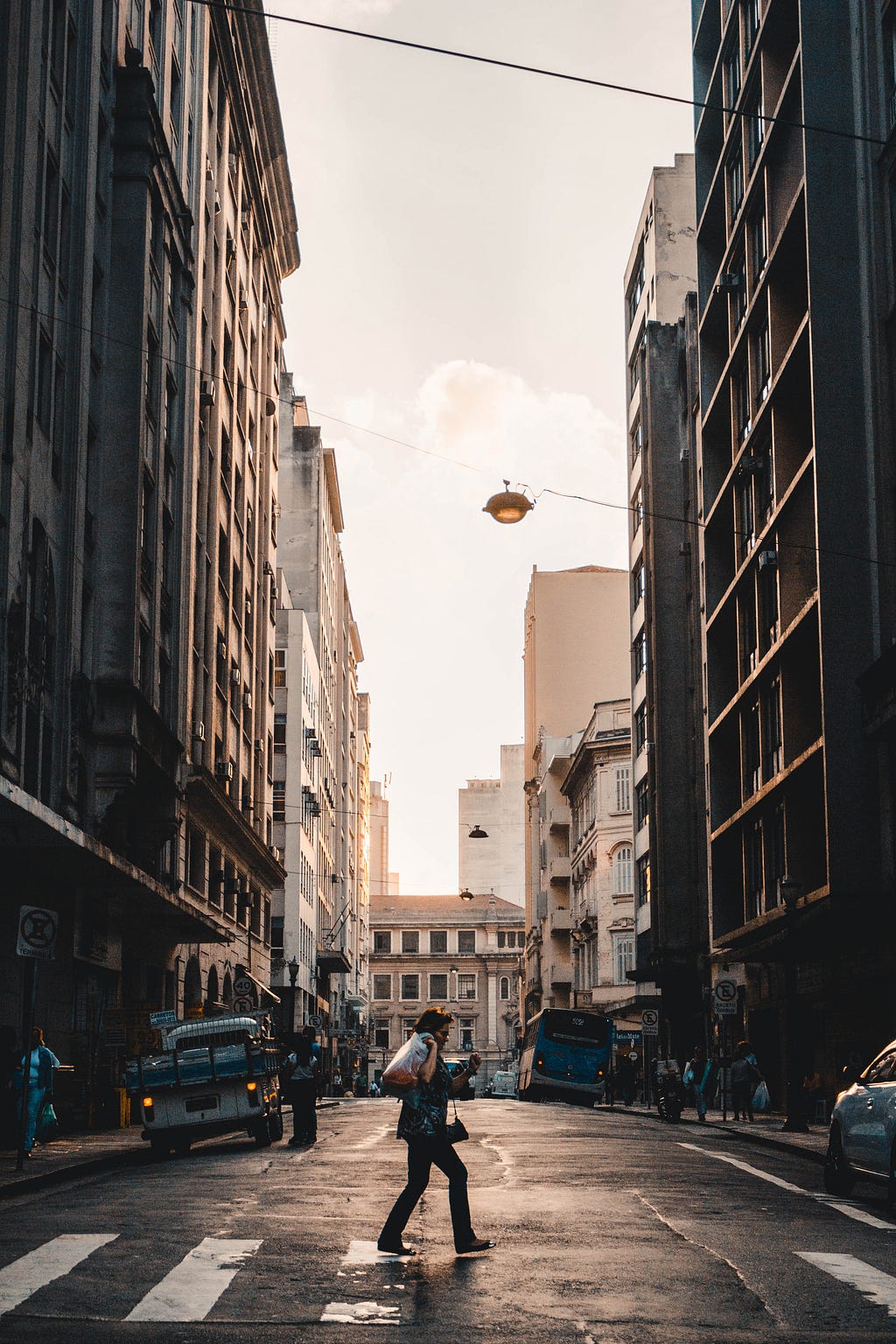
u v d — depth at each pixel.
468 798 146.38
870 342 31.77
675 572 56.72
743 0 42.78
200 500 43.88
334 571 98.75
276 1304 8.84
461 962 131.62
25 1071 18.14
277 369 65.50
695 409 54.88
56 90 27.61
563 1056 53.16
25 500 25.08
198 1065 22.78
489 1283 9.66
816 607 32.56
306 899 76.62
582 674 94.38
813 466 33.00
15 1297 8.88
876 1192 16.59
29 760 25.72
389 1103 60.59
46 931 18.61
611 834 72.50
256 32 50.44
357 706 122.81
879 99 32.16
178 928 39.28
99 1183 17.08
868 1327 8.39
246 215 55.72
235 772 51.16
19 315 24.39
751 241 41.25
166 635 37.91
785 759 35.72
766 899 38.88
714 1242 11.73
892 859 29.72
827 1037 36.12
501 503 25.05
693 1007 54.28
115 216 32.78
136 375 32.16
